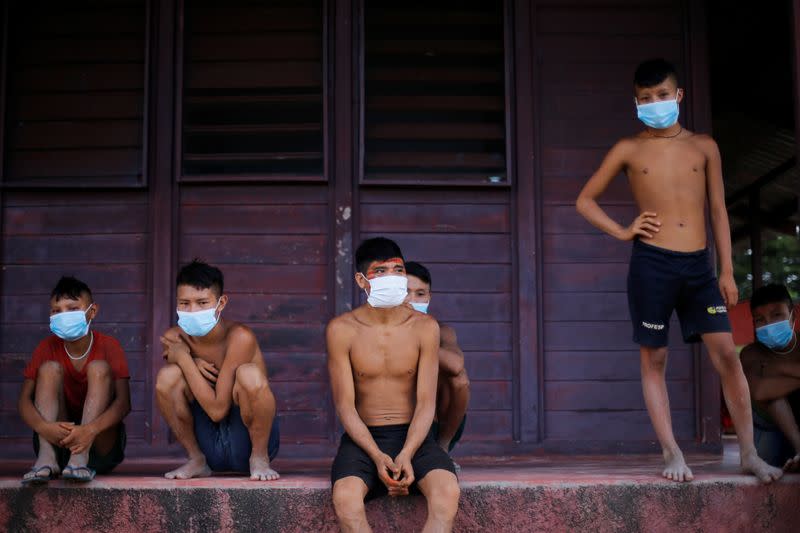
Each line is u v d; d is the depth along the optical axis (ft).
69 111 16.87
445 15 17.11
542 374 16.30
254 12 16.99
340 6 16.83
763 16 20.08
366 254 11.07
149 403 16.07
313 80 16.84
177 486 11.29
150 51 16.80
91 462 12.18
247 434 11.82
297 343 16.31
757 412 13.08
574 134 16.96
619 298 16.63
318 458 15.97
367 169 16.72
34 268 16.53
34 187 16.56
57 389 11.80
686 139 11.75
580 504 11.26
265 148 16.74
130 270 16.49
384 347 11.23
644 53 17.13
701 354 16.30
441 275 16.57
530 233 16.55
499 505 11.22
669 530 11.28
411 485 10.94
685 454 16.10
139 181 16.63
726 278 11.43
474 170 16.81
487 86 17.01
